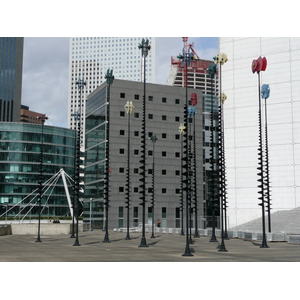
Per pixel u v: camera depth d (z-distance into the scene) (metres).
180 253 32.00
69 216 131.38
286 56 81.56
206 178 109.75
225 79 85.94
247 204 81.44
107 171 48.41
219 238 56.00
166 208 106.88
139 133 107.12
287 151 79.75
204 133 112.12
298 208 76.19
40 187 50.16
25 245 41.94
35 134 136.25
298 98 80.12
